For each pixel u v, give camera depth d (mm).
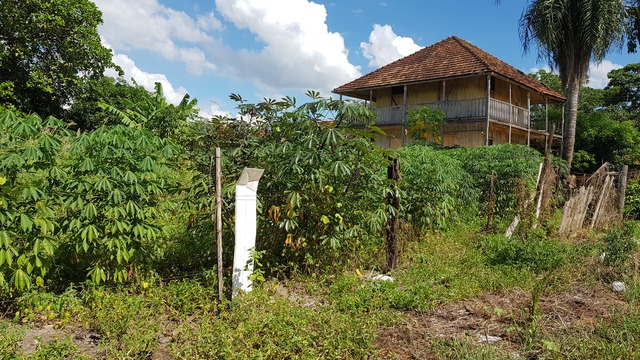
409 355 3977
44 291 4648
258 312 4512
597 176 12156
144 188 4812
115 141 4613
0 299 4441
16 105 23281
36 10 20750
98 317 4293
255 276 5004
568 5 17875
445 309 5137
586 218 11062
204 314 4512
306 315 4488
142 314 4410
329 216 5832
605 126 22656
